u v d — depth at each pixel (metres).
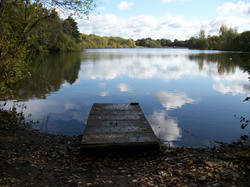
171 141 6.28
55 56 42.88
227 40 91.75
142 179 3.78
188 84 15.77
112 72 22.67
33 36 7.53
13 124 7.25
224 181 3.54
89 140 4.93
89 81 16.86
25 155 4.75
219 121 7.99
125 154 5.09
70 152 5.18
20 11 6.95
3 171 3.91
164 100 11.12
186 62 35.84
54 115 8.52
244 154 4.65
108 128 5.71
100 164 4.52
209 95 12.21
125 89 13.95
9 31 6.77
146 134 5.33
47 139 6.13
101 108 7.71
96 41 155.12
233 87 14.55
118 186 3.56
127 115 6.87
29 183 3.58
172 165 4.39
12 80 7.47
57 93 12.48
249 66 4.04
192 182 3.60
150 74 21.25
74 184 3.62
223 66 29.00
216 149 5.63
